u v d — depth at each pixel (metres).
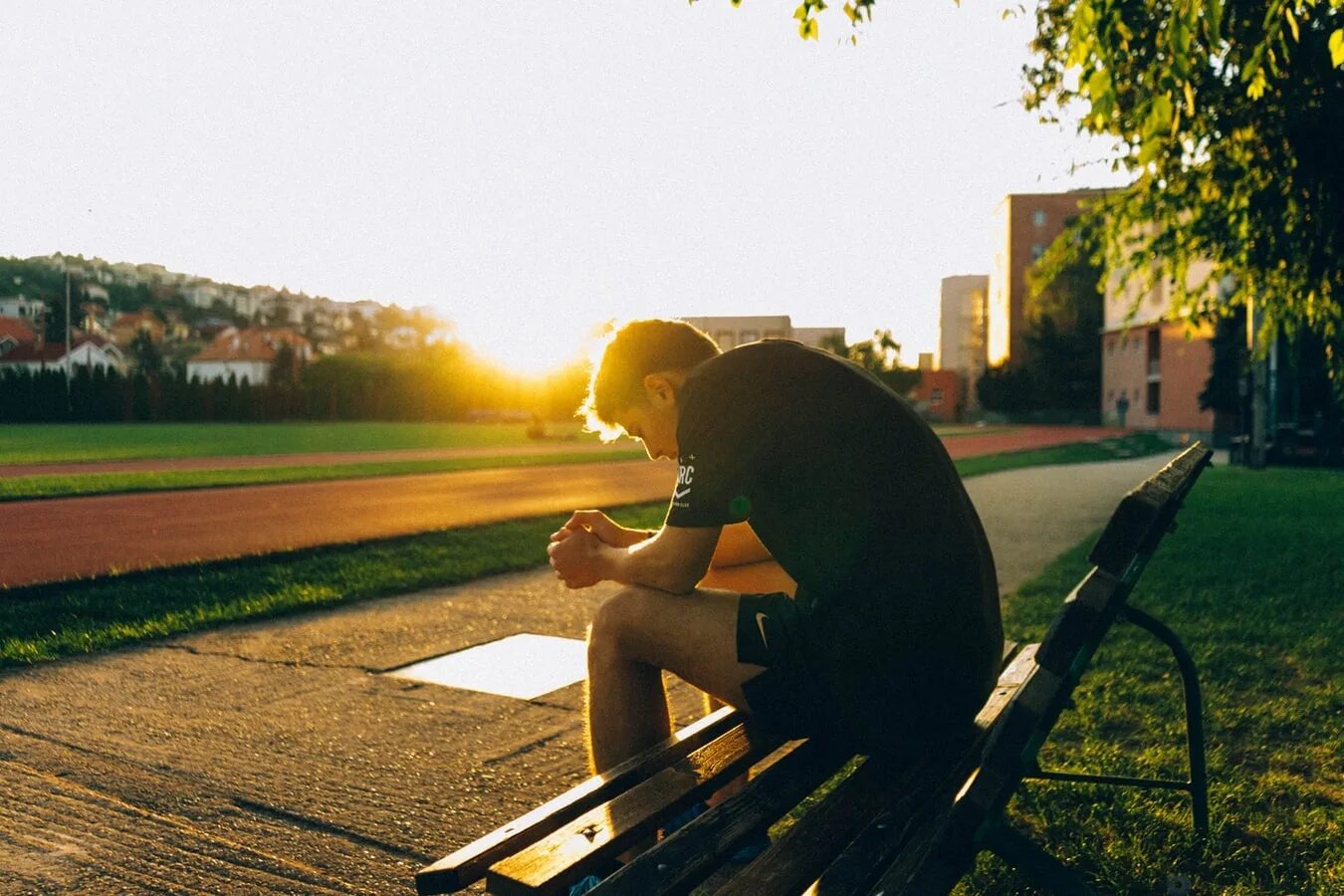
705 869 1.56
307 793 3.37
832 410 1.89
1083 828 3.03
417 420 85.94
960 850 1.33
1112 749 3.66
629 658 2.12
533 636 5.82
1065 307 78.31
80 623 5.98
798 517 1.89
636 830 1.63
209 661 5.23
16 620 5.97
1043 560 8.77
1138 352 62.94
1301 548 9.16
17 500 13.57
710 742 2.10
